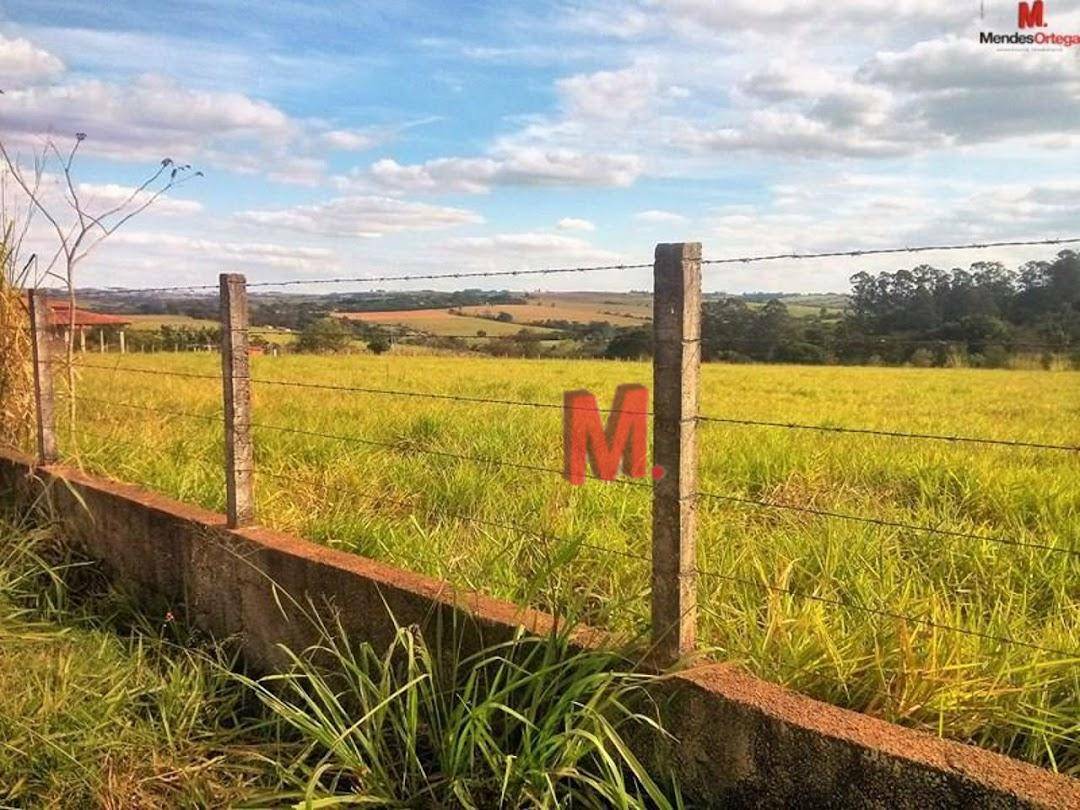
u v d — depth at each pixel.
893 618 3.42
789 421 13.80
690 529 2.93
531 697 3.17
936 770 2.30
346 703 3.83
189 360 23.17
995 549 4.76
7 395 7.33
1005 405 18.02
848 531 4.91
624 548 4.86
